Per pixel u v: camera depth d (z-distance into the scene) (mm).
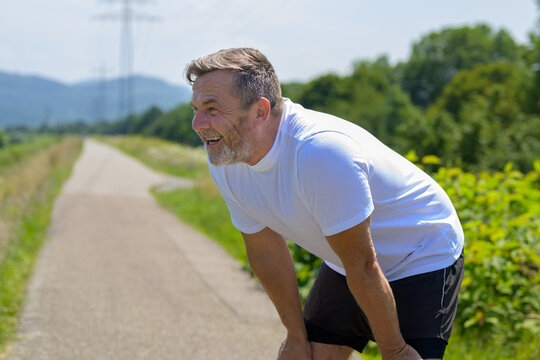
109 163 30906
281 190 1938
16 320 4547
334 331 2299
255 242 2293
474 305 3920
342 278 2246
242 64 1803
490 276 3980
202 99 1800
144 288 5676
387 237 2014
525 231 4199
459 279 2092
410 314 2004
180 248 7938
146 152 39469
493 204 4387
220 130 1812
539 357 3668
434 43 76000
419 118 25062
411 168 2068
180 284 5875
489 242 4121
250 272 6410
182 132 68875
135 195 15656
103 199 14156
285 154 1869
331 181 1754
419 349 1989
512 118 36406
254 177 2002
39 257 6961
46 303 5035
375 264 1849
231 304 5160
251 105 1809
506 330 3973
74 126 150625
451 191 4406
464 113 25562
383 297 1861
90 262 6805
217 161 1877
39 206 10664
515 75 47000
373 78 68000
